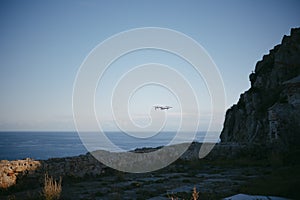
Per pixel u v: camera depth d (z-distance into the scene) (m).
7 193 15.66
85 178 20.02
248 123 44.66
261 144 32.62
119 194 15.09
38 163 18.36
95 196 14.66
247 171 23.12
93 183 18.41
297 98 35.97
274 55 51.78
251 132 43.25
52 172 18.62
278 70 46.78
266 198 12.29
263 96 46.19
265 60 54.66
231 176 20.81
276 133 33.00
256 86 49.00
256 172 22.41
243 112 48.66
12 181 16.66
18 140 150.25
